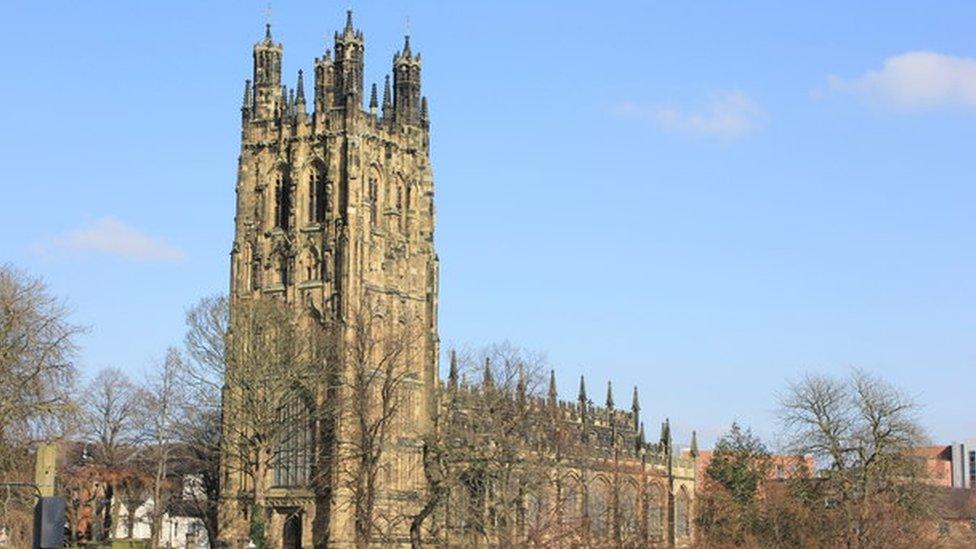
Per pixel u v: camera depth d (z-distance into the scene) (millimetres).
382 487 198000
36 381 135500
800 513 188375
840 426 183375
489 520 176625
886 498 172375
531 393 193250
